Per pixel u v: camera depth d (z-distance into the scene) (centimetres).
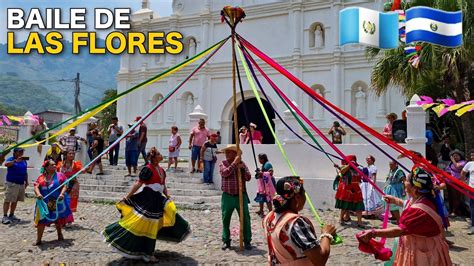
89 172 1427
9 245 752
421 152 1059
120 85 2397
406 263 405
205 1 2248
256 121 2125
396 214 926
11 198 948
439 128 1544
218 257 683
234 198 723
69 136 1428
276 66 596
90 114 587
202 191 1208
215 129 2170
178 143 1443
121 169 1490
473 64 1316
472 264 667
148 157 667
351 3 1945
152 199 647
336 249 740
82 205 1172
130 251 629
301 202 343
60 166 948
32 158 1502
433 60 1099
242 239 717
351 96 1922
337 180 998
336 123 1338
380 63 1330
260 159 1051
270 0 2117
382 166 1103
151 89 2336
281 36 2080
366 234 397
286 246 317
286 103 635
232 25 693
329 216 1047
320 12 2009
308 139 1900
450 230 912
